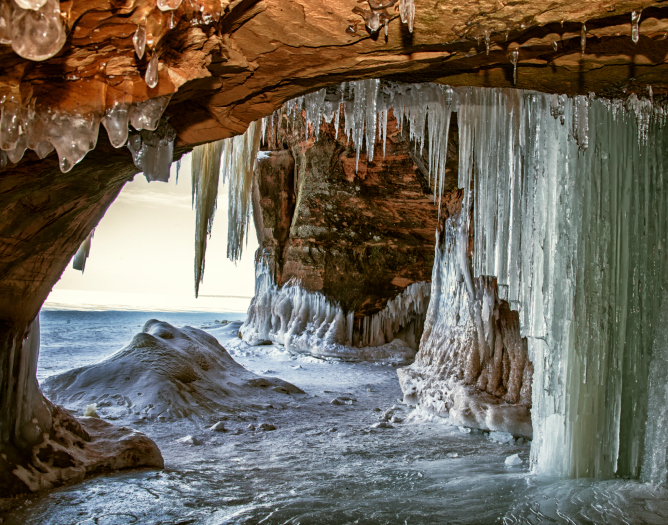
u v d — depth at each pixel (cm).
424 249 1364
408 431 607
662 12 222
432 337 762
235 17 214
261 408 702
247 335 1462
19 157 199
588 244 396
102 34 174
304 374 1069
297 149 1386
